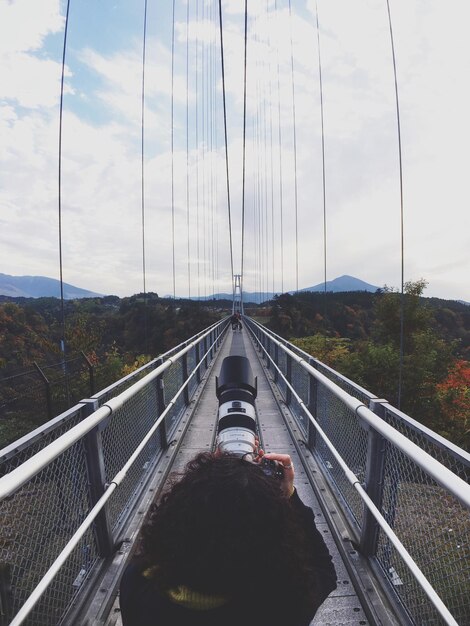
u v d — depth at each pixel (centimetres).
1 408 560
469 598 133
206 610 61
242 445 181
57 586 165
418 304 2156
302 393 442
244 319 3206
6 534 136
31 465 122
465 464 127
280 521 64
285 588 62
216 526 61
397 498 181
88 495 198
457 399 1336
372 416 180
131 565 73
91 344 1792
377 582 195
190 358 594
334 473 292
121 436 247
